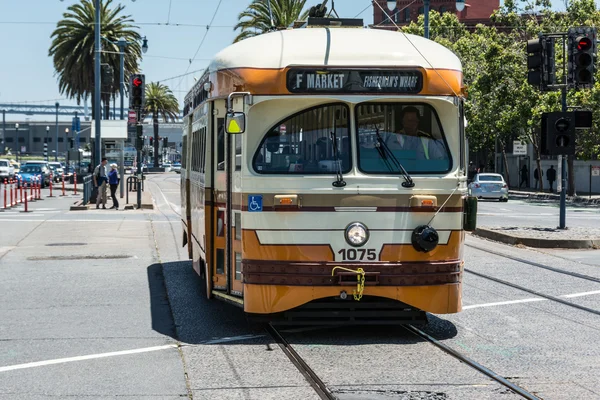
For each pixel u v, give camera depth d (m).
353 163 8.91
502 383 7.34
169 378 7.56
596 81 44.59
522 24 52.97
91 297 12.28
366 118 9.00
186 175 14.34
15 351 8.72
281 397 6.89
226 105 9.45
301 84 8.88
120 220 26.88
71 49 58.28
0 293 12.63
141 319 10.56
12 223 25.56
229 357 8.39
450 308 8.98
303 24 10.98
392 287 8.81
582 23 50.06
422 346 8.91
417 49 9.16
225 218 9.69
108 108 62.38
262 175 8.87
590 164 58.06
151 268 15.53
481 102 53.59
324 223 8.79
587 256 17.36
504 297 12.17
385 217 8.83
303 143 8.96
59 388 7.21
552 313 10.91
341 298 8.91
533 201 45.97
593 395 6.99
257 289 8.84
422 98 8.97
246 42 9.47
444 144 9.07
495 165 69.75
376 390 7.11
